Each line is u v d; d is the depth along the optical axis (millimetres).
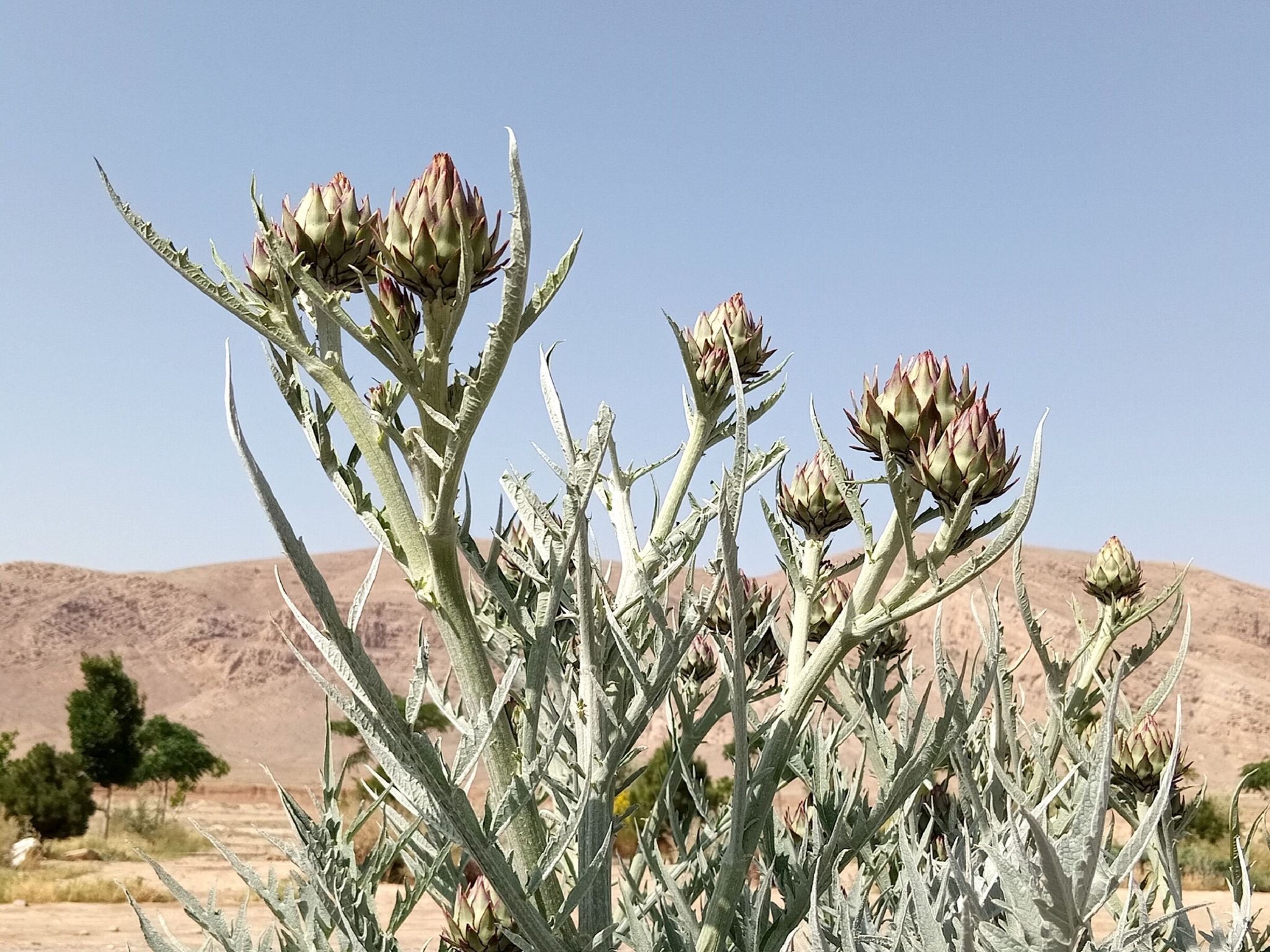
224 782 24688
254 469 516
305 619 548
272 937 756
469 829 580
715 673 1110
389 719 551
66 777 10953
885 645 1166
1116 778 1115
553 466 827
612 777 729
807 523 876
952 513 729
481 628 842
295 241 708
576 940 659
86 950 5074
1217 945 729
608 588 878
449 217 668
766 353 1005
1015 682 1151
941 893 621
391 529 685
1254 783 7828
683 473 963
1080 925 504
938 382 767
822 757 896
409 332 694
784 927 739
